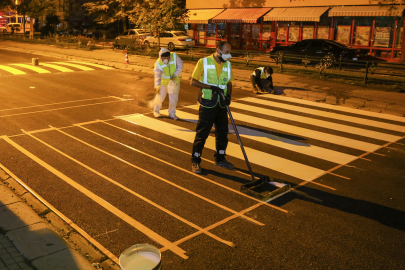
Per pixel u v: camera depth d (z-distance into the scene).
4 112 9.38
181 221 4.62
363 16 20.91
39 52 25.16
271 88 12.57
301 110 10.31
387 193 5.46
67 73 16.03
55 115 9.21
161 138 7.66
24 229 4.20
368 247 4.14
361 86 13.28
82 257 3.79
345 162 6.61
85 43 28.28
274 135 8.04
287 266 3.81
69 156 6.59
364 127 8.81
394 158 6.86
